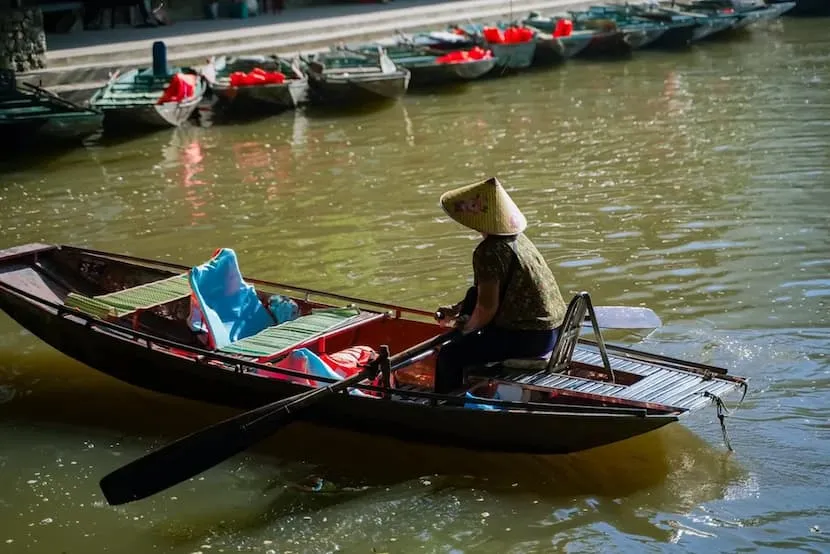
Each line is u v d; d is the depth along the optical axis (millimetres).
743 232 12180
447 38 24609
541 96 21266
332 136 18422
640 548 6723
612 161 15805
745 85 21188
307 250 12297
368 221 13352
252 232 13070
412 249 12180
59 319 8906
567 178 14969
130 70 20906
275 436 8281
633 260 11453
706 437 7977
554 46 24250
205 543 6984
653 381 7688
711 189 14008
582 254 11727
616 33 25125
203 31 24344
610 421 7219
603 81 22562
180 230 13266
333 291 10961
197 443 7301
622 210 13281
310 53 23406
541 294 7855
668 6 29641
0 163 16969
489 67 22562
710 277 10859
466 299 8180
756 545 6699
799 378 8719
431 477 7660
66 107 17797
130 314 9195
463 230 12820
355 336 9328
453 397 7512
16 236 13195
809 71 22266
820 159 15195
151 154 17406
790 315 9867
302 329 8719
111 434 8445
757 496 7230
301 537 7023
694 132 17375
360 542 6941
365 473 7754
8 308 9305
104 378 9453
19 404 8977
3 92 18328
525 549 6773
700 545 6727
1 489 7684
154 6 26016
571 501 7293
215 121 19797
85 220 13836
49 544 7008
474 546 6832
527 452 7719
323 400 7941
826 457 7625
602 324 8289
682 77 22484
